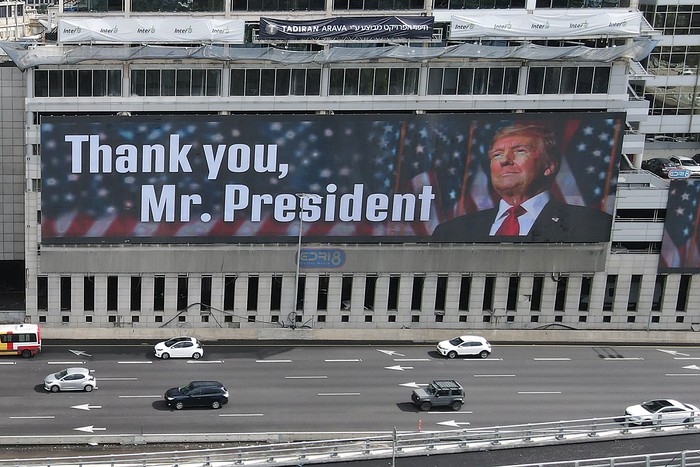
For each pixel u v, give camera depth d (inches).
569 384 3782.0
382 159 4092.0
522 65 4082.2
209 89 3981.3
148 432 3211.1
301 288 4227.4
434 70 4057.6
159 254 4087.1
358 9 4074.8
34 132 3934.5
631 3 4143.7
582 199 4232.3
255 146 4023.1
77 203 4001.0
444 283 4301.2
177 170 4020.7
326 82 4015.8
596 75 4133.9
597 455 2859.3
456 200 4170.8
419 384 3713.1
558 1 4124.0
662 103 5561.0
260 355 3932.1
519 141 4126.5
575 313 4365.2
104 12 3949.3
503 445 2908.5
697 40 5472.4
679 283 4389.8
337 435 3196.4
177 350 3843.5
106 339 4040.4
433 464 2792.8
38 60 3833.7
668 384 3826.3
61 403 3403.1
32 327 3806.6
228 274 4146.2
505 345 4178.2
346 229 4153.5
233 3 4020.7
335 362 3897.6
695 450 2787.9
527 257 4269.2
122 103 3932.1
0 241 4301.2
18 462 2827.3
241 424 3297.2
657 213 4301.2
